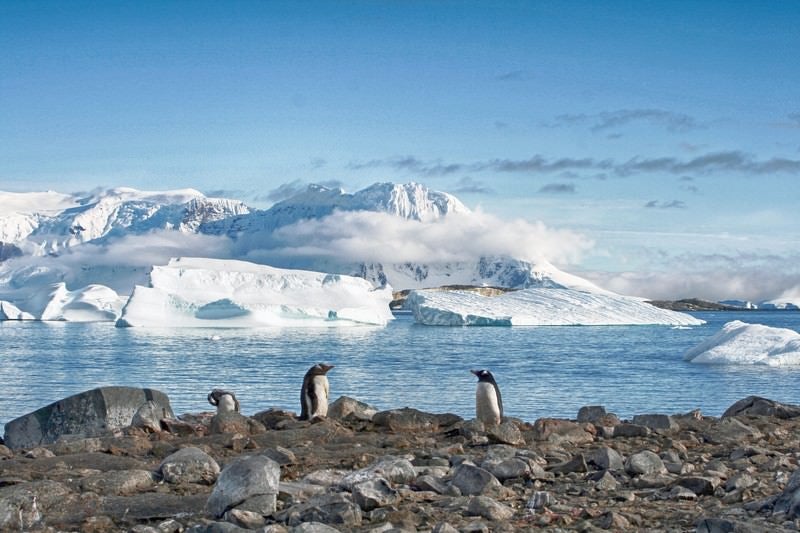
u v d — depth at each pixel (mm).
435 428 15383
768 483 9695
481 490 9172
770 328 72062
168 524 7816
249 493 8281
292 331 134500
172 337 117125
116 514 8461
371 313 157125
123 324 148000
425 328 149250
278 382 53656
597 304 161000
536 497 8570
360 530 7523
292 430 14156
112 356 80500
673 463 10719
